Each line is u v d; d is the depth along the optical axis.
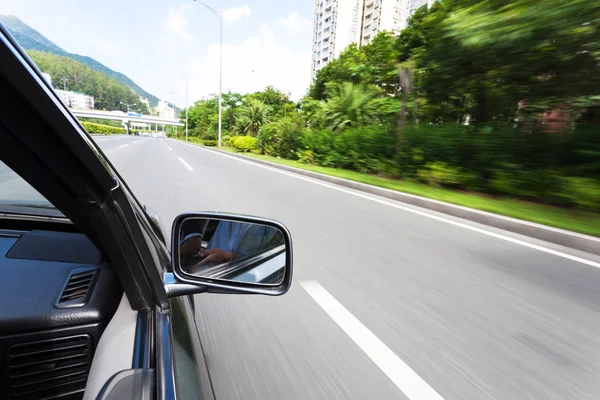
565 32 7.21
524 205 7.67
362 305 3.29
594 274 4.30
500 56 8.62
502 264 4.55
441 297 3.53
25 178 0.72
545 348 2.70
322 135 17.05
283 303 3.27
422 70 11.27
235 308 3.14
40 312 1.11
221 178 11.88
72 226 1.67
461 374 2.36
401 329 2.89
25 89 0.56
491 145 9.05
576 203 7.13
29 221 1.62
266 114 38.16
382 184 10.67
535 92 8.45
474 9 8.72
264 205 7.67
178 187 9.57
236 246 1.46
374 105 15.84
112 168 1.07
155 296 1.14
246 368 2.33
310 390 2.15
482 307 3.34
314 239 5.35
